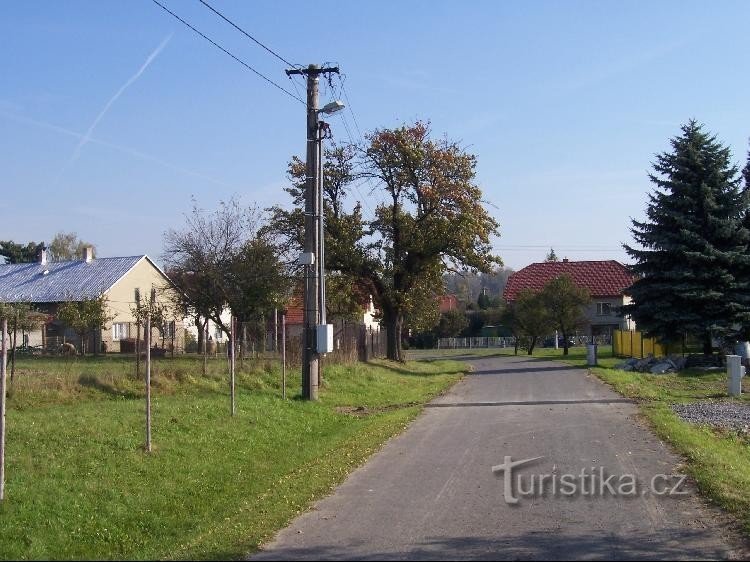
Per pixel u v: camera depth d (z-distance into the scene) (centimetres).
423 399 2208
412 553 716
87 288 4875
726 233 3306
